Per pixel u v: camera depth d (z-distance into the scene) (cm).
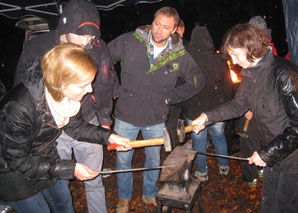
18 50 779
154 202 314
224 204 319
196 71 277
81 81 145
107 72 245
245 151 327
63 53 140
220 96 314
